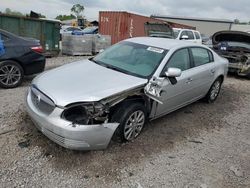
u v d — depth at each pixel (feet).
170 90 14.98
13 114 15.30
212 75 19.45
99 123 11.45
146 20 63.10
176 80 15.10
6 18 34.32
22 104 17.01
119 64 15.14
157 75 14.06
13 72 20.66
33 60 21.65
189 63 16.96
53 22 38.65
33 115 12.03
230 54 32.42
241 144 14.89
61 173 10.78
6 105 16.69
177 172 11.60
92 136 11.16
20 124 14.15
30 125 14.07
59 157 11.69
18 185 9.95
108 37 47.24
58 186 10.10
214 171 12.01
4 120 14.51
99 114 11.35
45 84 12.42
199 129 16.20
